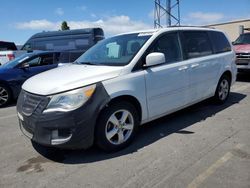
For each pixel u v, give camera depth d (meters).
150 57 4.77
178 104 5.60
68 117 4.00
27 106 4.36
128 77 4.61
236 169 3.81
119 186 3.55
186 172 3.79
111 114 4.39
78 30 15.68
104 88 4.29
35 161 4.35
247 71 10.66
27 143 5.06
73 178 3.80
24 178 3.86
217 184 3.48
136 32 5.60
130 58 4.86
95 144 4.43
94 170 3.98
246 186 3.42
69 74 4.57
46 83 4.34
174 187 3.46
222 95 7.05
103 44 5.79
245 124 5.58
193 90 5.93
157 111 5.16
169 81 5.27
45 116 4.06
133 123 4.73
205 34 6.54
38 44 17.12
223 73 6.90
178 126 5.59
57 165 4.19
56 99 4.07
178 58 5.61
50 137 4.08
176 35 5.72
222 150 4.40
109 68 4.65
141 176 3.75
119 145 4.55
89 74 4.45
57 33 16.36
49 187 3.61
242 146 4.54
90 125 4.14
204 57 6.25
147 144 4.77
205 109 6.70
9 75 8.55
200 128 5.44
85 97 4.11
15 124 6.31
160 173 3.80
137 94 4.70
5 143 5.11
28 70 8.95
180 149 4.51
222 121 5.81
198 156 4.23
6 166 4.22
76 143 4.10
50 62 9.63
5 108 8.26
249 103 7.18
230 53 7.22
